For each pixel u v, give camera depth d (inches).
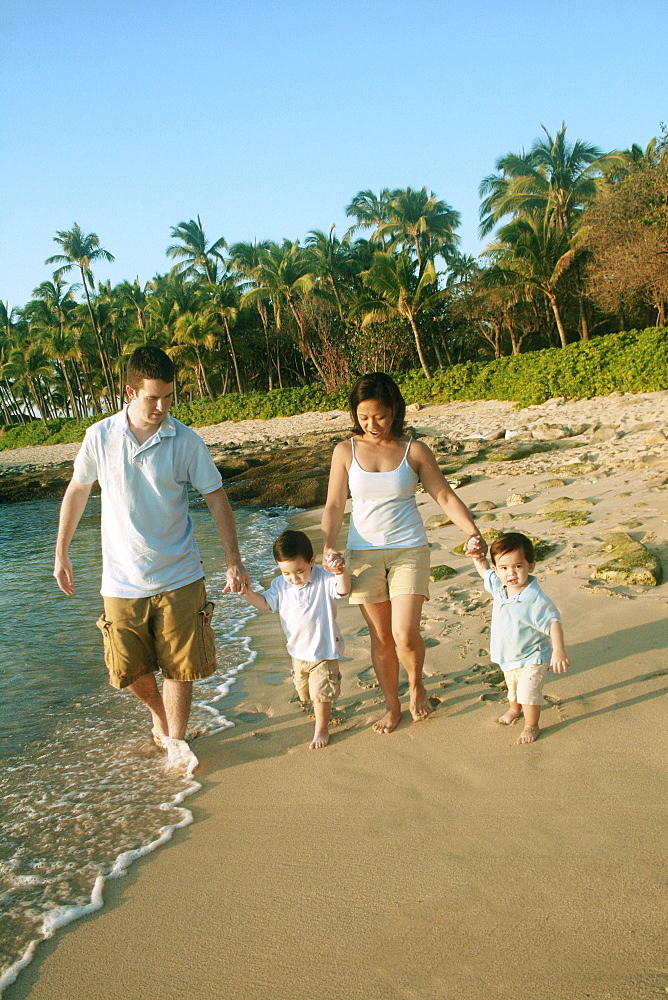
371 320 1391.5
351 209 1849.2
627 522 261.4
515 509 343.3
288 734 147.9
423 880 95.0
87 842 114.2
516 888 90.7
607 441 527.2
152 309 1943.9
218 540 426.0
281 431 1246.9
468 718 142.8
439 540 312.0
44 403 2760.8
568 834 100.6
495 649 135.0
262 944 87.1
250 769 133.8
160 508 132.6
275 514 535.5
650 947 78.1
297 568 138.3
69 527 137.7
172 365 128.9
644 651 159.6
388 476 138.5
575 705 140.5
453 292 1514.5
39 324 2257.6
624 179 1055.0
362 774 126.5
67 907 97.9
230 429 1384.1
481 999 74.6
